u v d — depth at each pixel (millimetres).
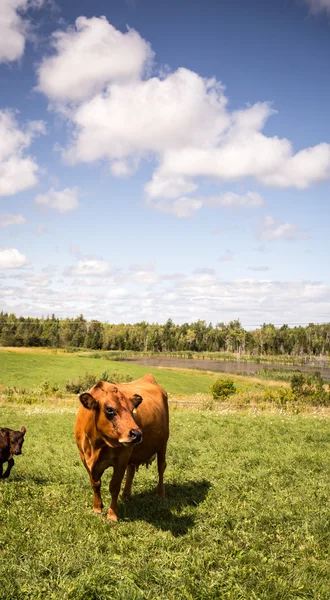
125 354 155000
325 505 8062
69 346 183000
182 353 174375
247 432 16422
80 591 4734
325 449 13523
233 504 8055
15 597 4699
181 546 6148
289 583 5266
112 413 6574
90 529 6496
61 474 10039
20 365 71062
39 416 22578
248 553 5902
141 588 5051
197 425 18094
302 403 37969
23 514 6934
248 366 122562
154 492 8859
